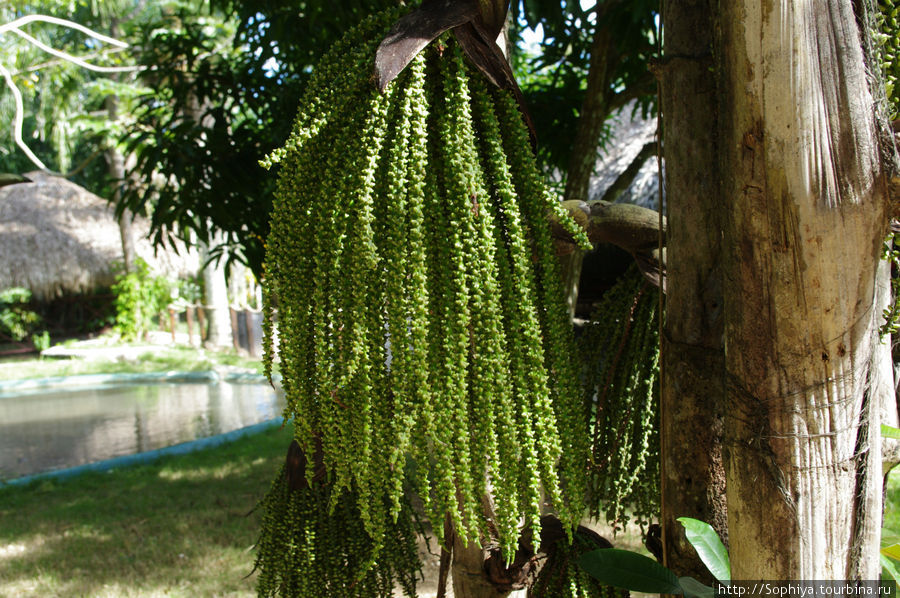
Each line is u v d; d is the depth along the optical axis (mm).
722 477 1419
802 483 1147
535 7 2541
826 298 1114
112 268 13352
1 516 4176
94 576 3283
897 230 1198
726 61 1133
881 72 1131
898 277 1241
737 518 1199
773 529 1162
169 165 3197
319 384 1172
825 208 1096
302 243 1194
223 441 5902
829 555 1161
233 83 3328
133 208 3395
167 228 3312
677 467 1445
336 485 1222
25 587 3193
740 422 1179
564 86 3518
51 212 13094
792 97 1083
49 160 17531
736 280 1160
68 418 8078
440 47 1182
